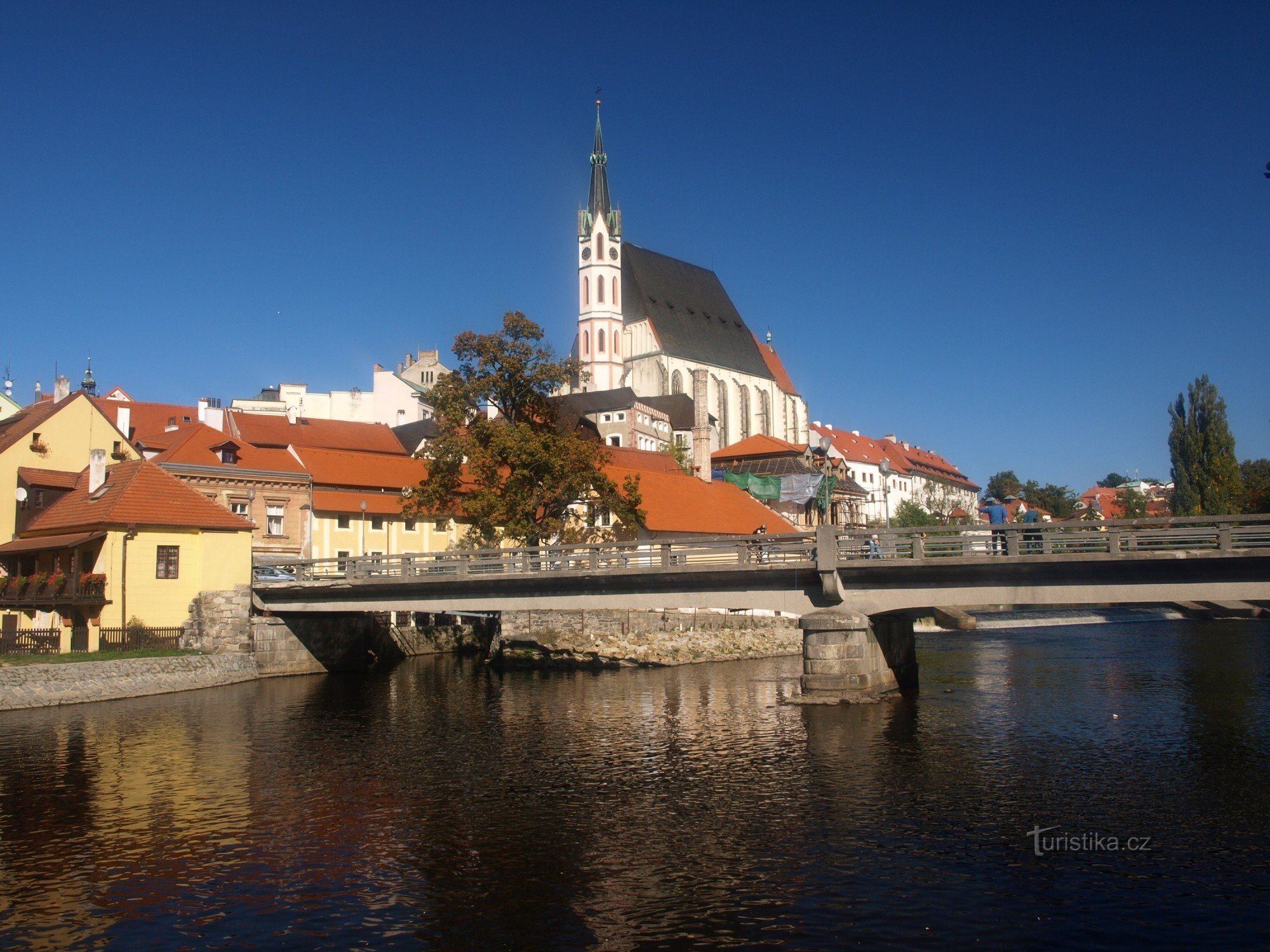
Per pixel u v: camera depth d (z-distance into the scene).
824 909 19.33
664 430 148.88
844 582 41.62
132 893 20.59
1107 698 44.62
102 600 52.19
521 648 66.88
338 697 48.66
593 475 65.56
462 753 34.09
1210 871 21.23
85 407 67.44
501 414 74.06
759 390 190.25
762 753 33.34
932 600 39.75
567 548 47.81
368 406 158.62
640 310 177.12
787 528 108.06
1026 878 20.92
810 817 25.44
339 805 27.22
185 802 27.64
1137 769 30.33
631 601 45.47
